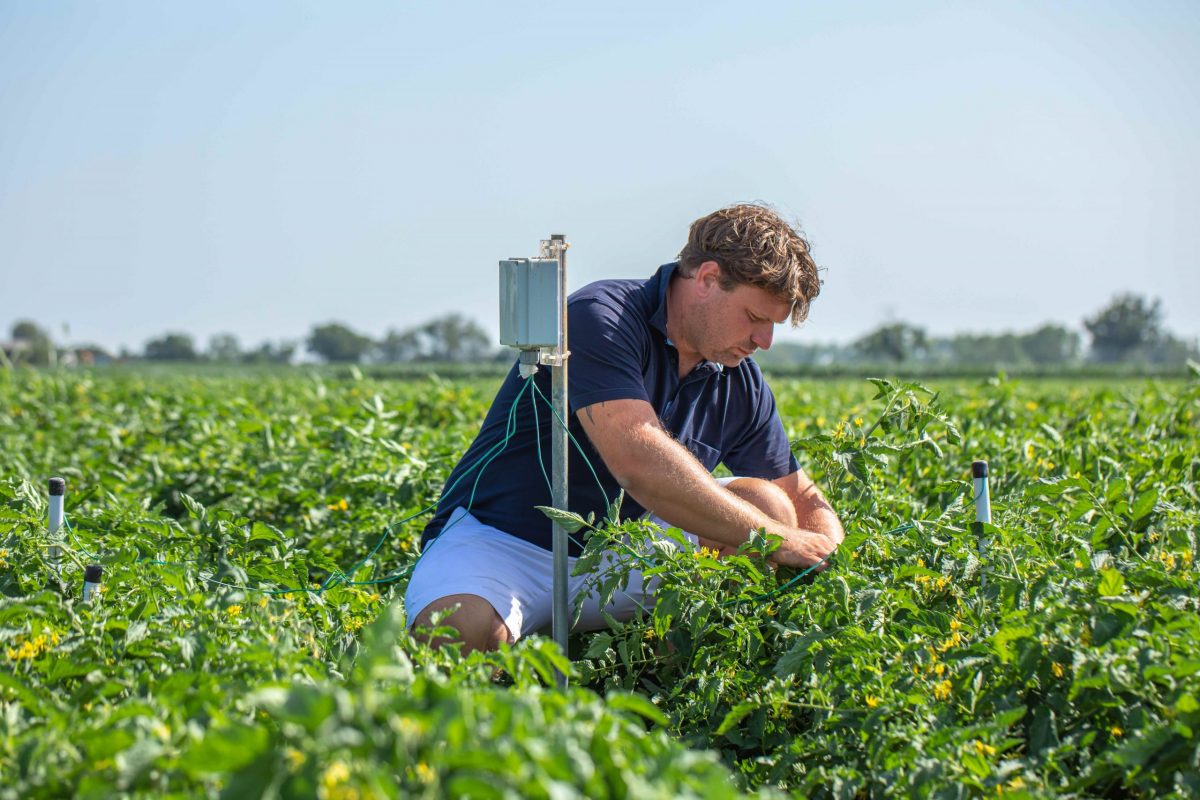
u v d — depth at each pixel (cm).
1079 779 293
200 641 310
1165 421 741
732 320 417
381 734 206
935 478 597
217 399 1301
